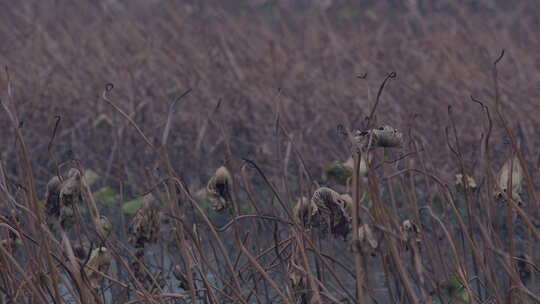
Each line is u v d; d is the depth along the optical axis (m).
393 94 12.05
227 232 8.11
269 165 10.20
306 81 13.05
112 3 19.12
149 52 13.95
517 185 5.03
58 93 12.50
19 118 11.27
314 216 4.79
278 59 14.34
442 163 9.11
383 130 4.45
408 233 4.94
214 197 5.07
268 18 20.62
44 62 13.87
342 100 11.77
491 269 5.13
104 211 9.12
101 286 5.24
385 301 6.14
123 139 10.73
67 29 16.44
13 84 12.38
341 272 7.15
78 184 4.73
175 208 4.86
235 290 4.88
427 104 11.54
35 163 10.59
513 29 19.53
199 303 5.87
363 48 15.29
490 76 12.64
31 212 4.63
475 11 21.14
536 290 5.64
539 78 13.17
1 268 4.79
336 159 9.84
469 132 10.45
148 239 4.95
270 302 5.81
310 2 21.95
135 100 11.72
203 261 5.17
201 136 9.42
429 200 6.22
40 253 4.66
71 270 4.66
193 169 10.39
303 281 4.67
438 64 13.92
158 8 19.39
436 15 18.69
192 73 13.32
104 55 14.24
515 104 11.21
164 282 5.89
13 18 17.17
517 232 7.60
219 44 14.30
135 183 9.59
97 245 5.46
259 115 11.72
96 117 11.64
